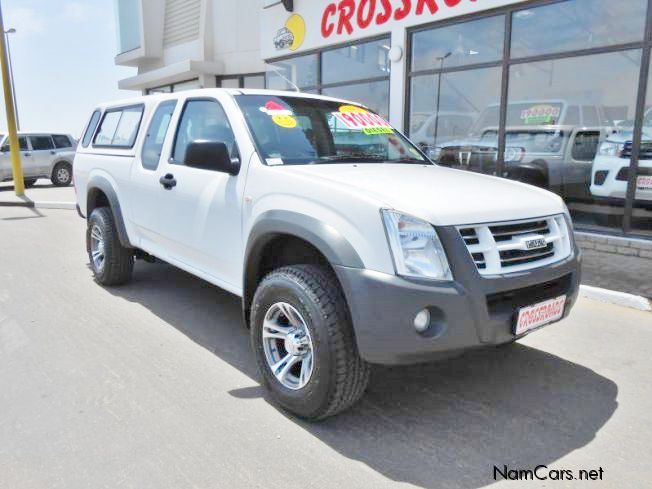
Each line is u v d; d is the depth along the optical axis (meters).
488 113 7.90
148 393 3.39
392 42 8.79
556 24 7.03
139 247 5.04
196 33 16.62
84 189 5.93
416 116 8.83
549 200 3.41
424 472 2.64
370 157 4.10
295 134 3.88
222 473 2.62
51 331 4.43
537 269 3.00
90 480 2.55
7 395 3.36
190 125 4.33
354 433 2.98
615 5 6.51
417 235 2.69
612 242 6.63
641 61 6.38
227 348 4.12
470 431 3.01
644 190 6.54
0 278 6.06
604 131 6.82
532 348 4.16
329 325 2.81
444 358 2.77
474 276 2.72
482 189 3.29
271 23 11.12
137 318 4.75
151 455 2.75
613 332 4.46
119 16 19.48
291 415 3.16
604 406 3.29
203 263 4.11
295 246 3.38
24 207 13.05
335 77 10.09
